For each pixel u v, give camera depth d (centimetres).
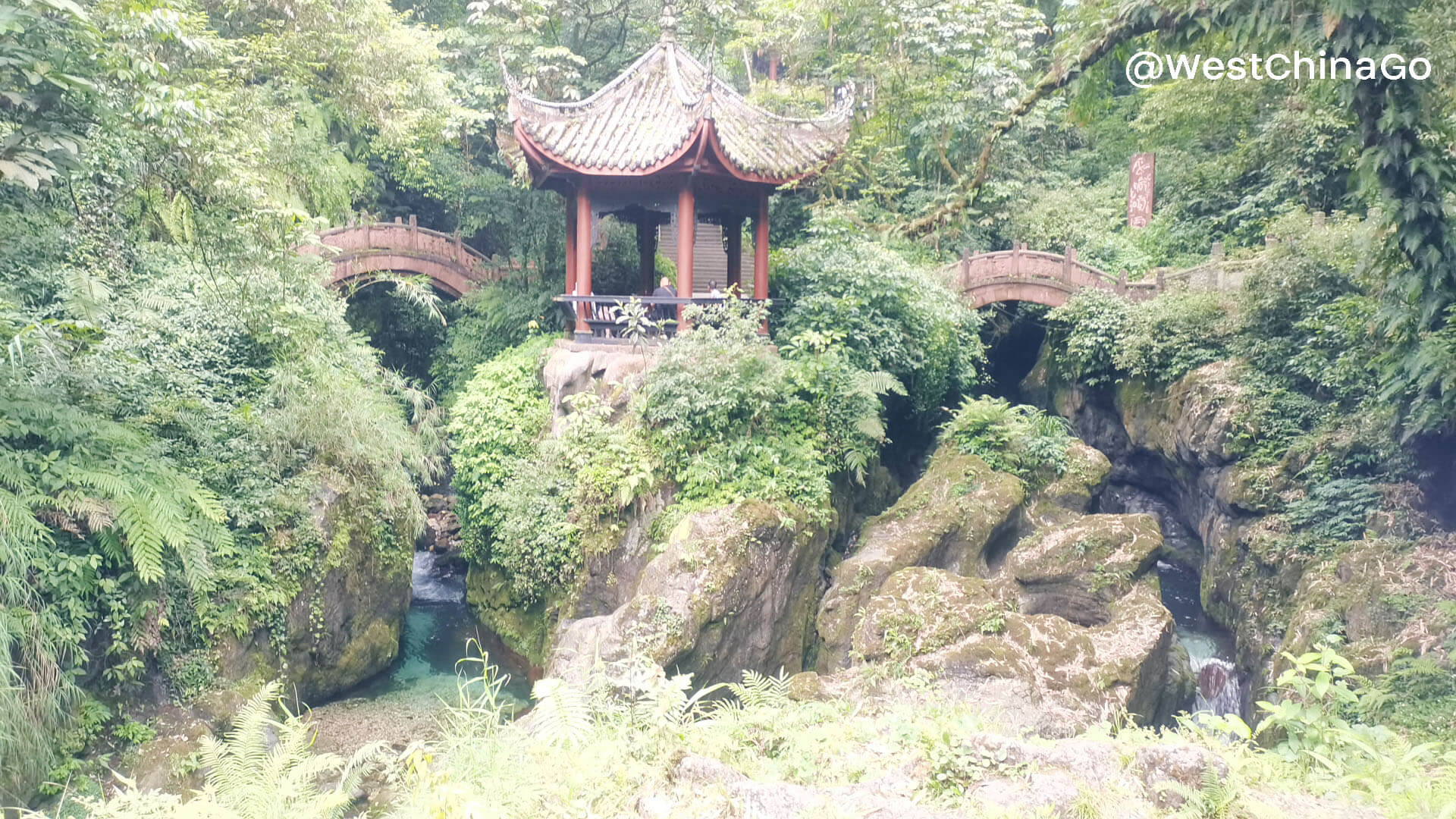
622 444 1402
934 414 1988
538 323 1802
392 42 1955
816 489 1341
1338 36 803
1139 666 1103
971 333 2120
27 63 737
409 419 1866
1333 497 1353
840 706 728
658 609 1176
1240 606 1445
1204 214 2450
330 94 1994
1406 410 1289
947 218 1116
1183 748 415
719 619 1198
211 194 1088
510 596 1490
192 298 1330
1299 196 2141
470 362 1923
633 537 1375
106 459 1004
